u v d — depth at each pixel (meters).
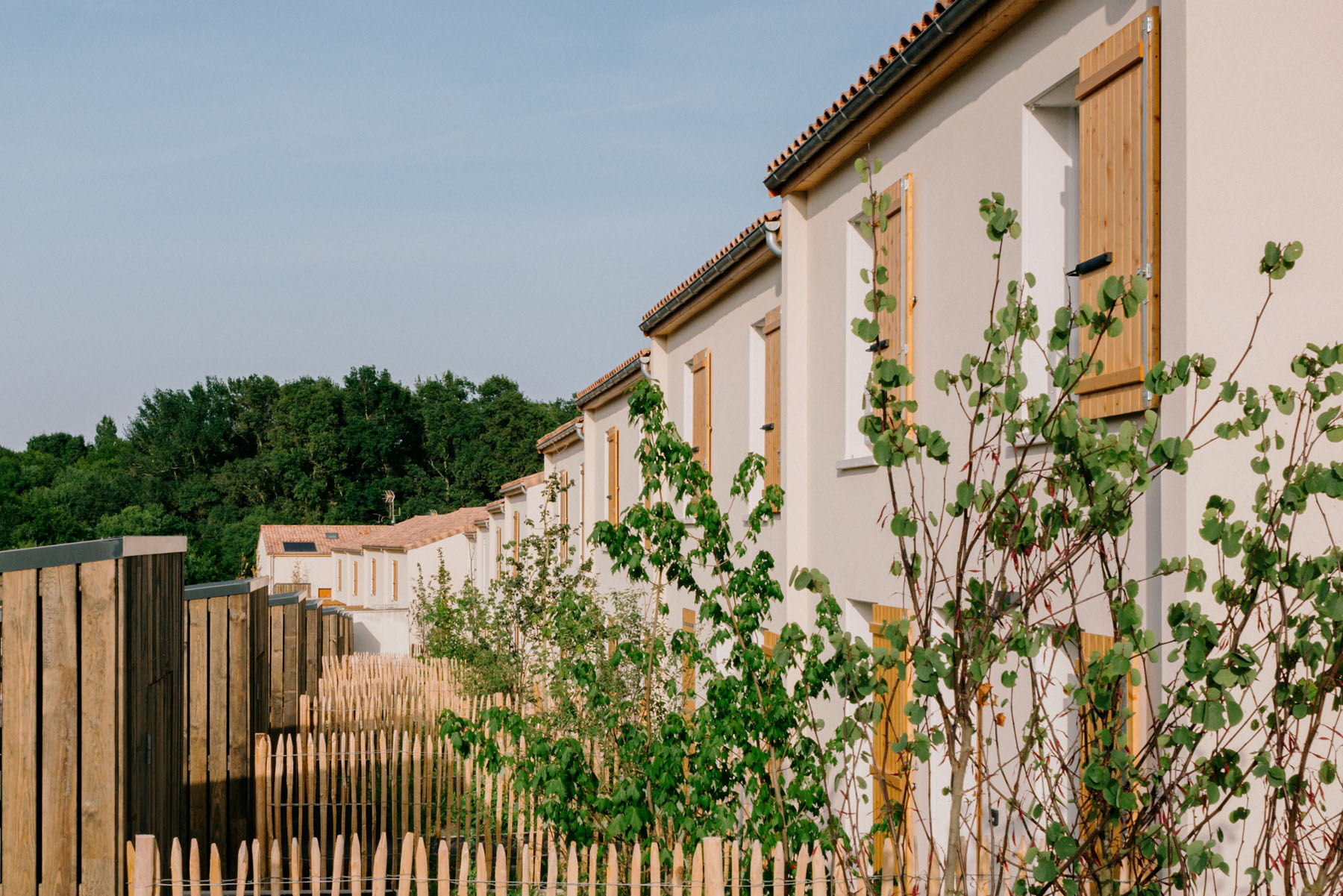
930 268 8.35
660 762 6.61
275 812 12.02
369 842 12.28
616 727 8.16
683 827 6.51
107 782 6.28
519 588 21.66
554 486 22.94
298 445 95.81
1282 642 3.46
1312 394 3.52
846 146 9.55
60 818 6.15
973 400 3.37
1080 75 6.35
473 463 91.12
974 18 7.33
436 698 16.25
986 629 3.25
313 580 63.97
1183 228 5.48
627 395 20.36
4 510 68.94
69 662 6.20
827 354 10.45
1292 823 3.37
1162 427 5.58
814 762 6.45
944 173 8.16
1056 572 3.35
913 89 8.30
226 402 105.81
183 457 102.12
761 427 12.62
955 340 7.94
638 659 7.83
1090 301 6.25
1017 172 7.19
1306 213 5.57
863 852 4.51
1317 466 3.32
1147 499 5.69
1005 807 6.82
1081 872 3.40
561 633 12.37
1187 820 4.91
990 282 7.47
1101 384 6.10
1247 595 3.35
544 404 94.50
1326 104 5.60
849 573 9.88
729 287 13.85
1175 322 5.53
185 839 8.93
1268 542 3.55
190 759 10.56
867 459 9.30
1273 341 5.53
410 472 93.94
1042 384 6.88
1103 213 6.16
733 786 6.90
